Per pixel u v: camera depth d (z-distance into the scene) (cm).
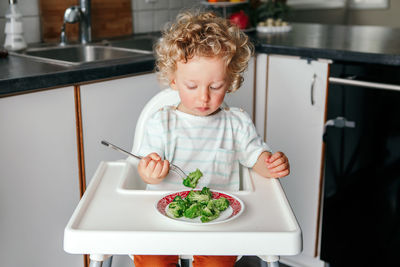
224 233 74
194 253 74
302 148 202
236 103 203
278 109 207
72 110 150
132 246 74
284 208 85
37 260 150
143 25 250
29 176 142
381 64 172
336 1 403
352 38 220
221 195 91
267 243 74
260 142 120
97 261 81
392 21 402
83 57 211
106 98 160
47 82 141
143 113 128
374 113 176
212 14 121
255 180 102
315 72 190
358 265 191
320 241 203
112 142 166
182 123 119
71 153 153
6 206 138
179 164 117
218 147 118
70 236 75
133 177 107
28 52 190
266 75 207
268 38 224
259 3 260
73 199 157
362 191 184
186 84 103
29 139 140
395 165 174
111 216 82
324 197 196
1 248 140
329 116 188
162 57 112
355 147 183
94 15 223
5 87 131
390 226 179
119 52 198
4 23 194
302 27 277
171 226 78
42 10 205
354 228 189
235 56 111
